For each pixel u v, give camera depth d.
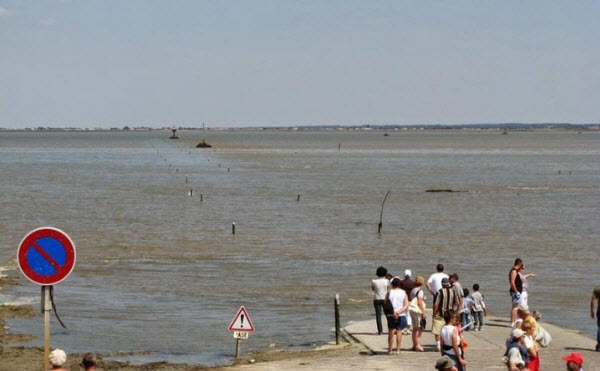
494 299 45.16
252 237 72.12
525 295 32.44
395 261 59.59
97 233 73.88
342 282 50.56
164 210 94.12
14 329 36.94
